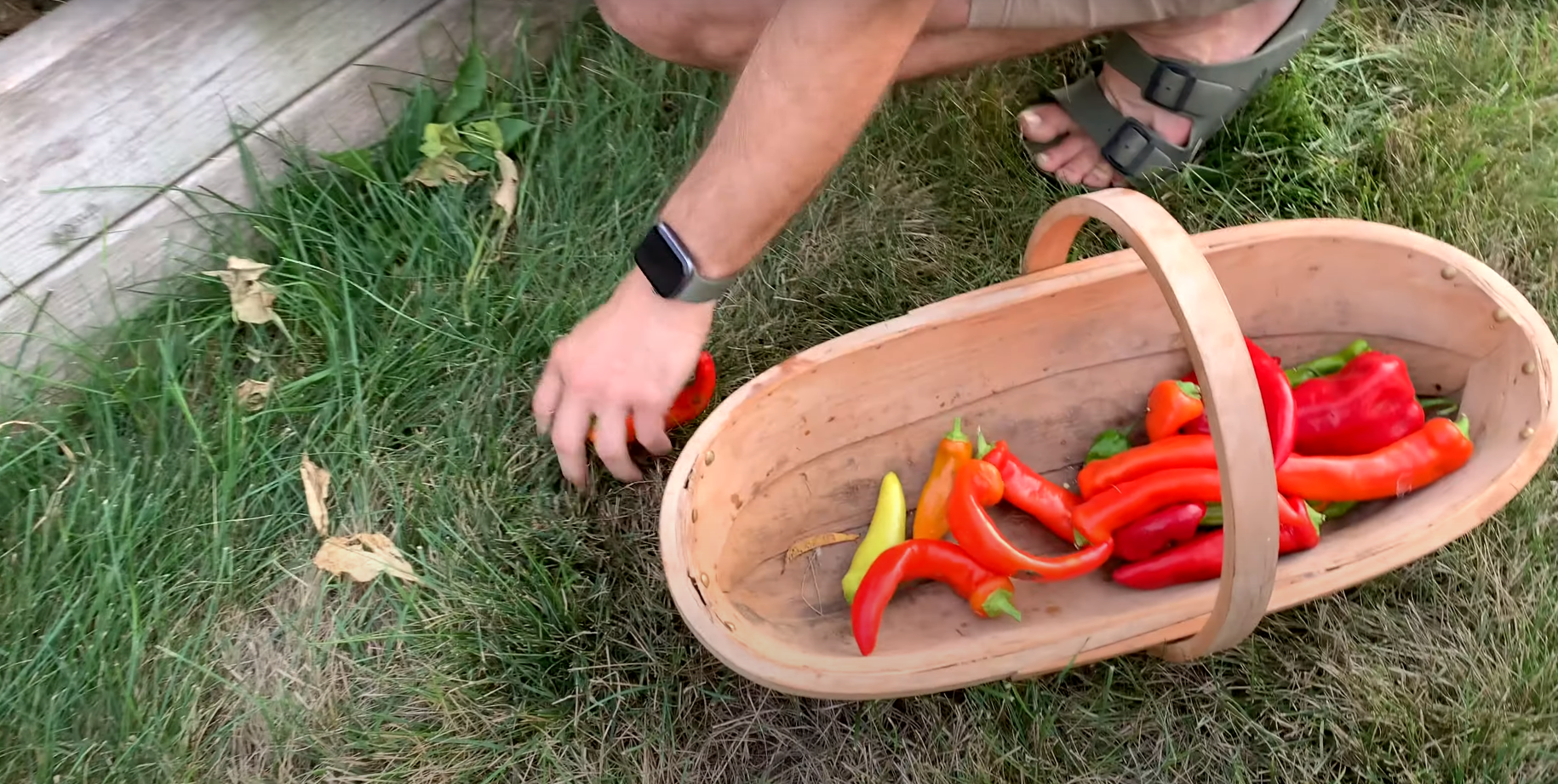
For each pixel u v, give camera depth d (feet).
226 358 4.06
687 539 3.07
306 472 3.88
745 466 3.43
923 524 3.62
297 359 4.17
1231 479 2.51
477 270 4.32
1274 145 4.74
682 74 4.75
